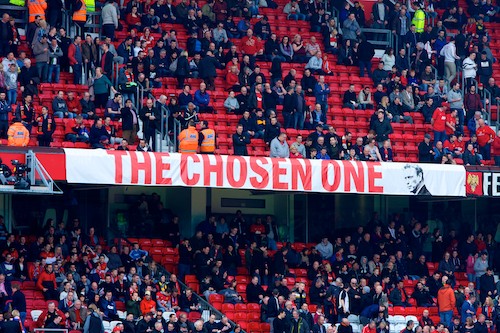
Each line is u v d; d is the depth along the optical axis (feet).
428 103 552.00
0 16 538.47
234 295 469.98
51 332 416.67
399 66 573.74
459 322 477.77
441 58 584.40
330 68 574.97
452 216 540.11
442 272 507.30
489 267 511.40
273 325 449.89
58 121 487.20
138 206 500.33
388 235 508.53
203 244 482.69
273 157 485.97
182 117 500.74
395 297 486.79
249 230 510.17
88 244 469.57
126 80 504.84
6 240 456.04
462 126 545.03
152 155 454.40
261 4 603.67
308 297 487.61
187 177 457.68
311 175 474.90
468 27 616.39
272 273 483.92
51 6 530.27
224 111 529.45
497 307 479.41
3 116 472.03
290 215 525.34
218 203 516.73
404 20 592.19
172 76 538.88
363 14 597.52
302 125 525.75
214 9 577.02
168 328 429.38
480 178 498.28
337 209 529.86
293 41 572.92
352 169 480.23
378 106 539.70
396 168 485.97
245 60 542.16
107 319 436.35
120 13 561.43
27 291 442.91
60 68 523.70
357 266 488.44
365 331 456.86
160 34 558.97
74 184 483.92
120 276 446.60
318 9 599.57
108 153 448.65
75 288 434.30
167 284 457.68
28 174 429.79
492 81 582.35
